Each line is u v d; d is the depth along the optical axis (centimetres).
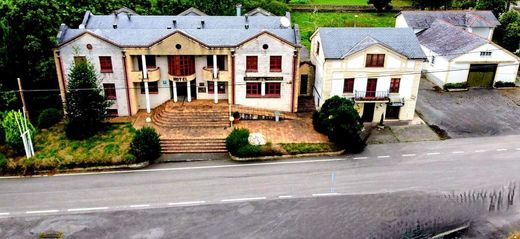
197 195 3216
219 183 3369
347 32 4356
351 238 2775
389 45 4212
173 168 3591
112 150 3731
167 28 4494
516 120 4444
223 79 4269
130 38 4141
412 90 4275
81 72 3784
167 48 4078
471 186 3322
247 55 4153
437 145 3950
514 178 3425
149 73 4175
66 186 3344
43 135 3991
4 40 4175
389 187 3312
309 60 4753
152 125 4156
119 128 4094
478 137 4100
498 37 6656
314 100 4688
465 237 2805
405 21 6253
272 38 4084
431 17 6297
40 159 3594
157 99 4441
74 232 2827
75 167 3566
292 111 4444
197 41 4059
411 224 2908
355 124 3766
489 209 3059
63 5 5000
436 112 4619
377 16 7988
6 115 3756
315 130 4134
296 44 4150
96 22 4656
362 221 2938
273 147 3759
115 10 5316
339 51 4141
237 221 2933
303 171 3534
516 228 2888
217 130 4081
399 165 3622
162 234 2806
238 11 5169
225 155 3784
